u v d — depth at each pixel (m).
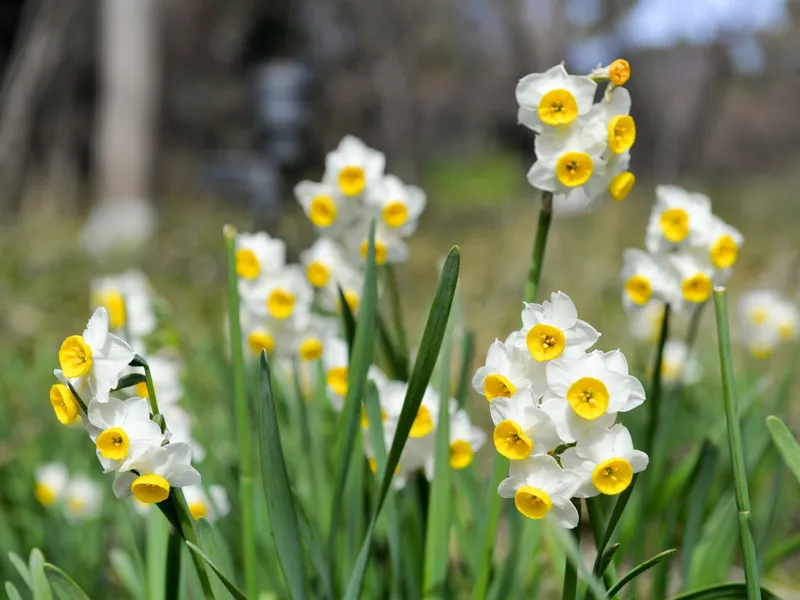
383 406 0.95
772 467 1.24
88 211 6.93
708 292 0.94
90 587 1.17
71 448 1.47
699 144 7.93
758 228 4.92
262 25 9.80
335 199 1.00
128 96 5.76
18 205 6.53
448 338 0.94
